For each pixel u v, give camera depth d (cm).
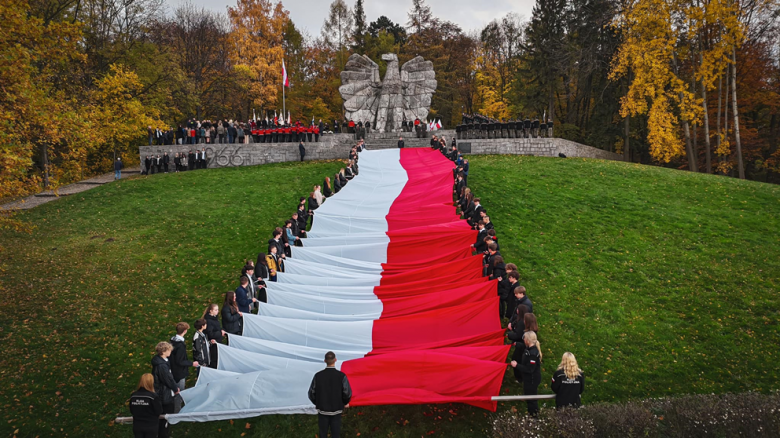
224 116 5231
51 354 1271
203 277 1719
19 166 1415
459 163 2511
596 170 2828
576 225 2038
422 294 1213
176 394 881
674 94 3797
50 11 3244
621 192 2434
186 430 947
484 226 1468
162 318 1452
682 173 2778
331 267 1392
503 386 1044
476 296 1186
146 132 3825
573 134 4850
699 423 744
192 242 2036
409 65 4125
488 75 6366
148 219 2325
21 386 1134
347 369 898
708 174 2791
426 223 1814
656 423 758
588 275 1622
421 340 1049
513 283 1136
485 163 3055
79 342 1328
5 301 1557
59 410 1051
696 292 1493
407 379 880
